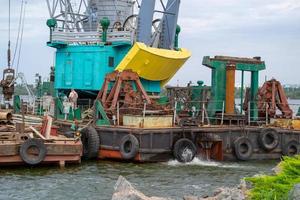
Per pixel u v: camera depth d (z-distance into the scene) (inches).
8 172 956.6
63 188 829.2
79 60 1501.0
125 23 1521.9
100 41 1470.2
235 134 1227.2
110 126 1167.6
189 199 581.0
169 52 1414.9
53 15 1616.6
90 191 807.7
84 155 1160.8
